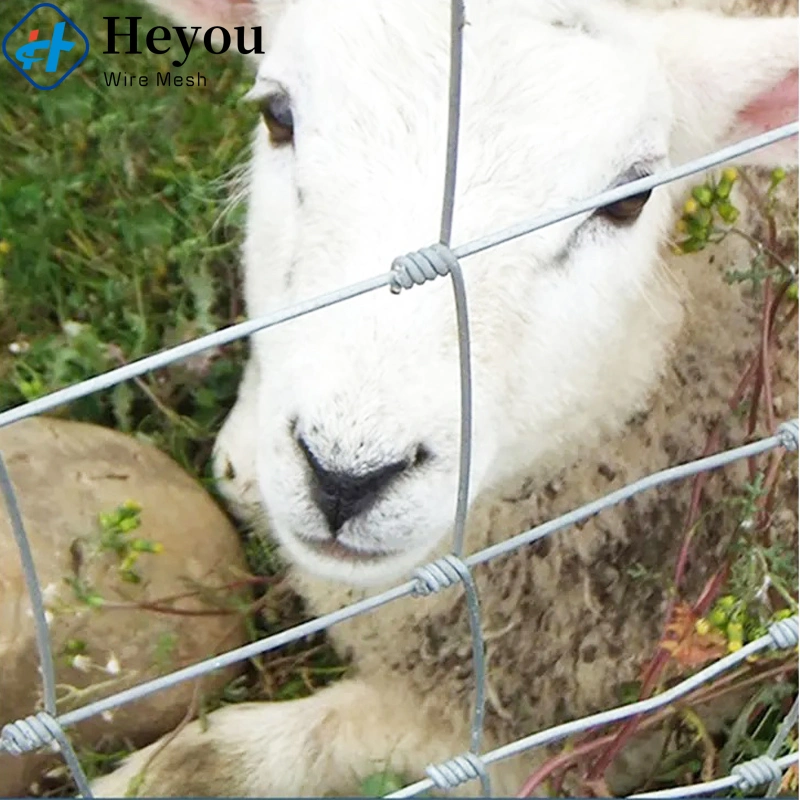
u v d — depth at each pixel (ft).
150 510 2.72
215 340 1.36
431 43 2.13
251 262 2.50
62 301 3.26
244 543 2.88
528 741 1.79
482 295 2.11
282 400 2.06
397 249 2.04
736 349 2.68
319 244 2.09
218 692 2.74
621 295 2.33
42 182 3.41
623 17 2.34
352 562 2.05
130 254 3.34
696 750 2.72
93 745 2.57
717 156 1.57
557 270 2.20
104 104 3.60
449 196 1.46
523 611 2.67
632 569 2.68
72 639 2.48
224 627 2.72
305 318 2.05
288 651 2.85
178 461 2.99
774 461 2.68
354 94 2.12
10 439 2.72
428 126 2.09
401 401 1.95
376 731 2.67
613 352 2.40
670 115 2.36
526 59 2.14
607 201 1.51
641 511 2.66
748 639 2.56
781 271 2.65
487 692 2.69
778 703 2.65
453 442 2.01
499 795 2.67
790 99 2.46
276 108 2.28
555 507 2.59
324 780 2.64
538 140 2.11
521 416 2.29
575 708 2.73
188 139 3.50
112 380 1.33
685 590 2.75
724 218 2.43
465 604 2.63
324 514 2.01
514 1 2.17
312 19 2.21
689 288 2.59
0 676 2.41
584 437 2.50
